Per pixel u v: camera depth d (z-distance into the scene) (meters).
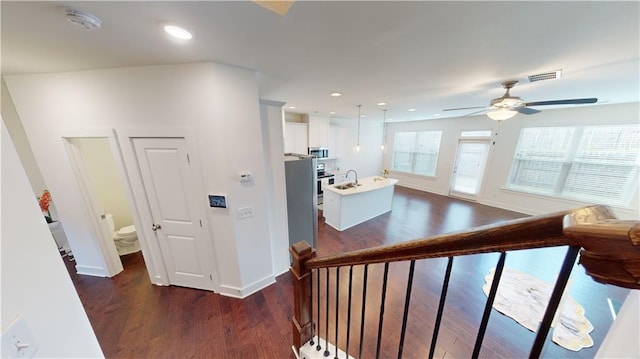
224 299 2.37
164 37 1.37
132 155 2.13
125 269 2.89
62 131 2.18
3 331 0.52
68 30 1.25
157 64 1.85
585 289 2.55
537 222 0.40
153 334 1.96
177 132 1.99
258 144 2.16
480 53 1.65
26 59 1.67
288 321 2.10
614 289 2.54
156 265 2.52
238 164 2.09
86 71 1.96
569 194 4.55
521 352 1.81
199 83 1.85
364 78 2.31
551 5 1.07
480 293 2.48
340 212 4.20
